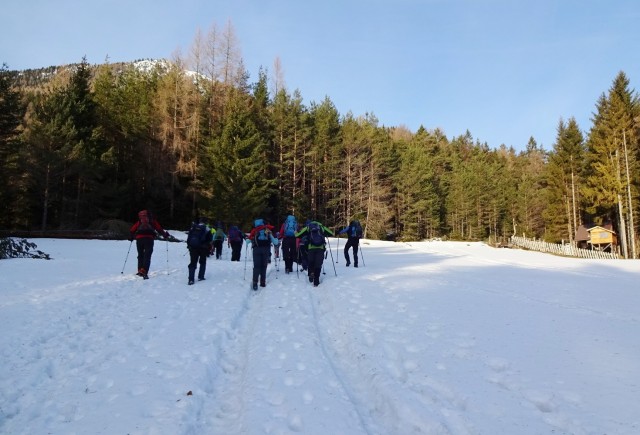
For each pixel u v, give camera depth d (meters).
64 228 28.11
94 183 28.61
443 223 65.88
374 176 51.72
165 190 34.22
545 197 52.91
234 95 36.31
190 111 35.50
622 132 35.00
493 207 67.44
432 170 62.78
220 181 30.84
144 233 10.27
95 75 42.22
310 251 9.66
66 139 26.88
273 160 43.19
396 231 57.28
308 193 48.66
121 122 34.94
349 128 50.84
